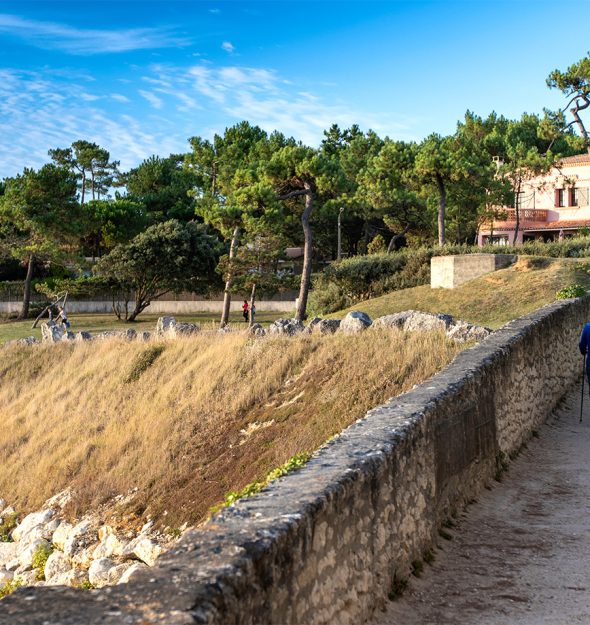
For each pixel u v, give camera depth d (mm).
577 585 5660
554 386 12859
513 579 5809
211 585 3033
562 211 66938
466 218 60312
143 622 2725
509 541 6703
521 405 10406
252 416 18766
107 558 14531
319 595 4152
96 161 123562
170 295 77188
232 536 3600
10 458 21797
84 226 71688
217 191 54719
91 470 19031
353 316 22469
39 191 67625
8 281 81250
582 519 7285
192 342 24922
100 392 23797
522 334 10680
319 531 4168
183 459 17891
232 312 70188
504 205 60094
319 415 17328
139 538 14992
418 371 17594
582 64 53906
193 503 15719
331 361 19812
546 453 10039
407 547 5820
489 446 8680
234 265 45938
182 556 3371
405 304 38531
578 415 12430
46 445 21734
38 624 2705
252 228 42906
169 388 21938
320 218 68000
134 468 18078
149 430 19688
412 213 66562
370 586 4996
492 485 8508
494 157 70688
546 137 58375
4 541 17922
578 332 15375
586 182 65438
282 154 43000
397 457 5652
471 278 39281
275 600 3584
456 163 51812
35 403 24969
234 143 52906
